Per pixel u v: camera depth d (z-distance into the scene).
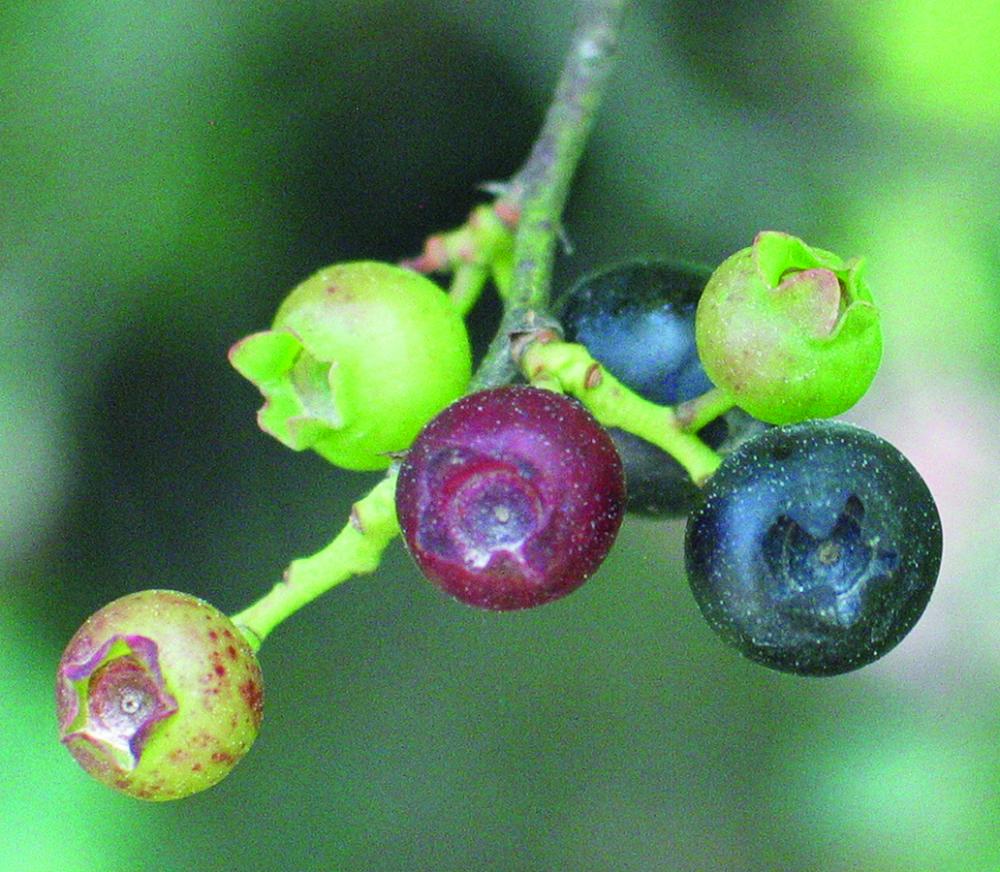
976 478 0.18
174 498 0.18
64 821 0.17
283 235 0.18
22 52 0.17
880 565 0.14
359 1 0.18
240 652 0.14
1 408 0.17
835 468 0.14
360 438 0.15
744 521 0.14
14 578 0.17
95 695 0.14
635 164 0.18
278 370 0.15
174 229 0.17
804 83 0.18
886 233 0.18
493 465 0.13
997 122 0.18
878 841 0.18
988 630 0.18
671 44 0.18
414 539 0.14
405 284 0.15
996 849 0.18
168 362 0.18
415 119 0.18
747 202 0.18
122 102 0.17
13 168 0.17
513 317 0.15
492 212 0.16
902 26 0.18
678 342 0.15
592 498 0.13
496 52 0.18
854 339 0.14
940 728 0.18
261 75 0.18
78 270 0.17
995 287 0.18
